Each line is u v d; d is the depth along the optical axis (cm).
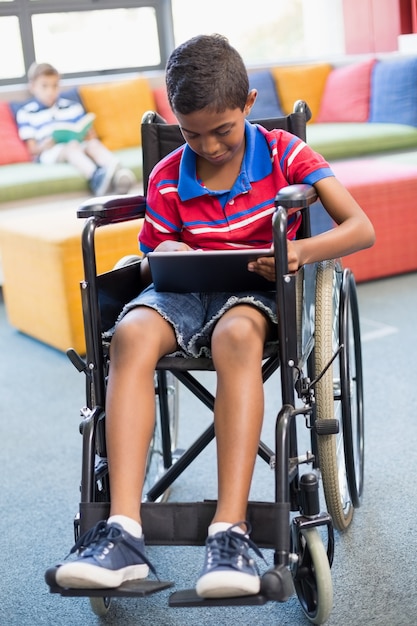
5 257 317
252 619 143
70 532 179
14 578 162
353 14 563
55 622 147
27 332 317
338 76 496
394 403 228
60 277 281
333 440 152
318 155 148
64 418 242
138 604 151
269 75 500
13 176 394
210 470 202
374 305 315
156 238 153
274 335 140
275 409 234
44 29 531
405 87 459
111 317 147
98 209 141
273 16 586
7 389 268
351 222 141
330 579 133
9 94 442
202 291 142
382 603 143
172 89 134
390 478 188
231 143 137
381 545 162
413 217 347
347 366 155
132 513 123
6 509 191
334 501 158
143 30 557
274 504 122
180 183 148
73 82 462
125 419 127
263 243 148
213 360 131
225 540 117
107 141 451
